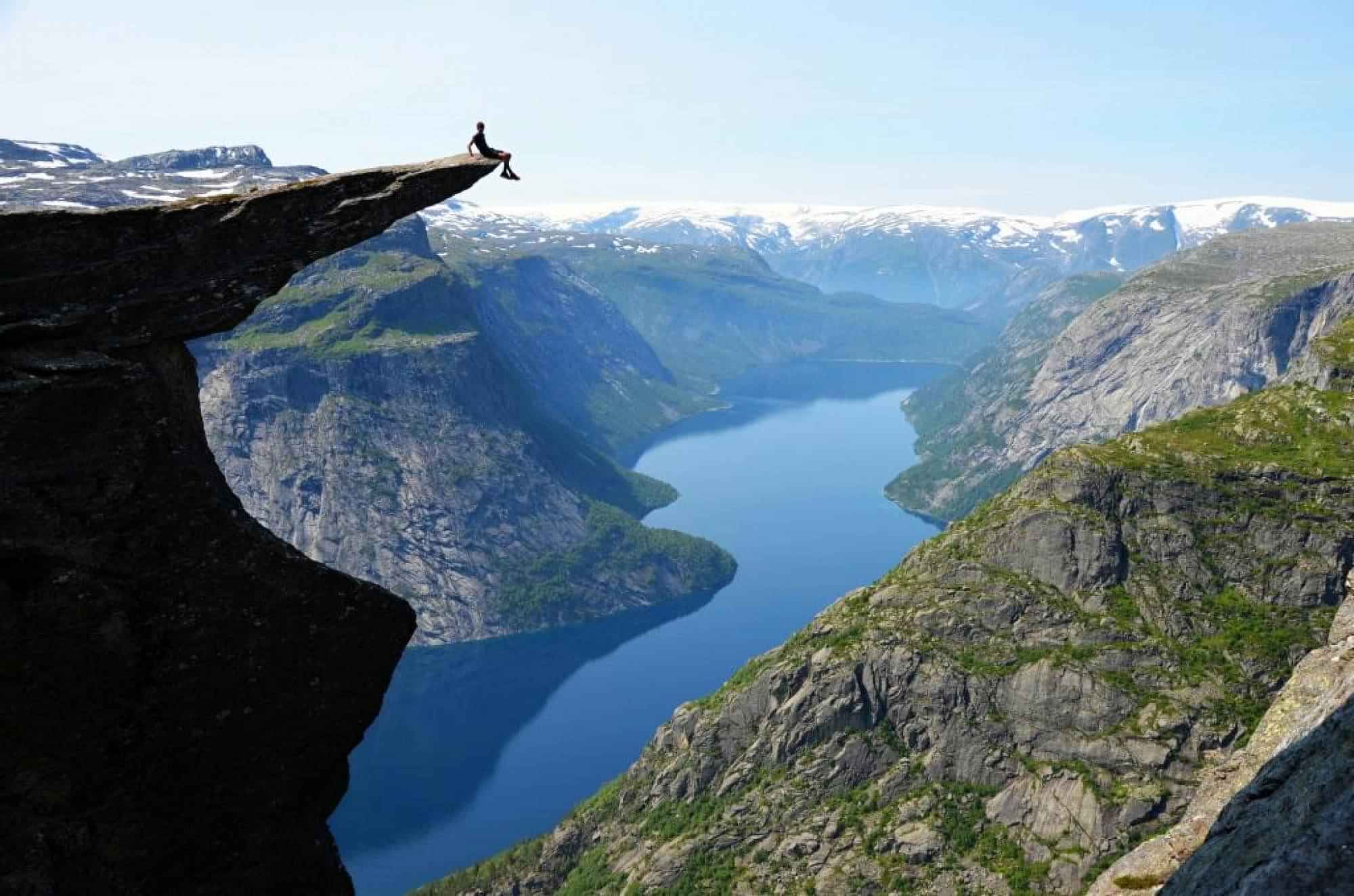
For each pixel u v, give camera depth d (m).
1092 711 137.00
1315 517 141.50
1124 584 147.62
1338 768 30.45
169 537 32.12
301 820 34.84
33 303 31.73
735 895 140.25
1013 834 133.75
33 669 30.22
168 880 32.03
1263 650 135.00
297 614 34.19
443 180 37.66
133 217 33.53
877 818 141.50
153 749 31.86
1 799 29.91
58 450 30.56
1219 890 30.98
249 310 35.12
